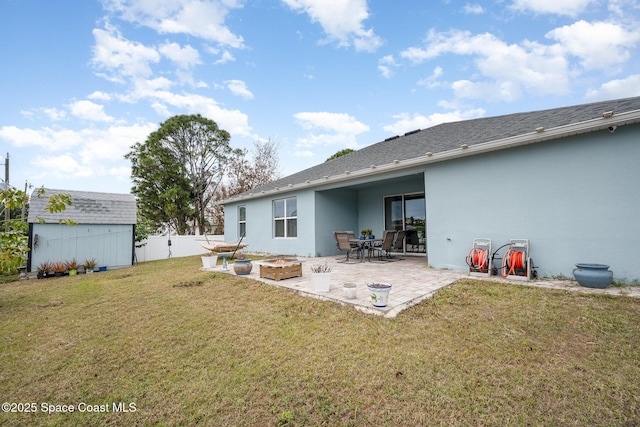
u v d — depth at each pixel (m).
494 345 2.77
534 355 2.56
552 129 4.84
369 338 3.00
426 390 2.12
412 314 3.60
